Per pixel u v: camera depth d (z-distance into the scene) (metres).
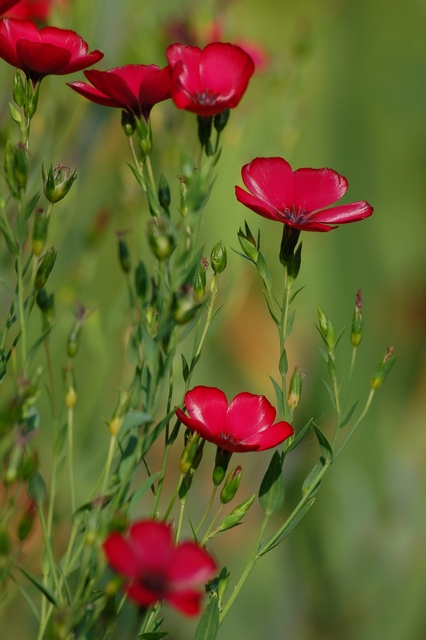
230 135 0.92
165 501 1.00
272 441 0.72
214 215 0.91
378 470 1.22
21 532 0.70
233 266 0.90
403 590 1.15
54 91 0.89
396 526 1.20
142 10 0.94
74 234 0.91
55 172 0.72
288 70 0.95
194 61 0.73
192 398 0.73
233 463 1.12
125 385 0.86
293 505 1.07
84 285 0.91
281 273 1.05
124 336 0.88
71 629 0.69
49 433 0.88
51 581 0.70
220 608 0.73
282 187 0.74
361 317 0.73
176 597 0.67
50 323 0.73
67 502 0.85
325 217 0.74
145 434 0.70
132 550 0.67
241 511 0.72
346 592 1.14
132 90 0.72
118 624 0.73
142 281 0.72
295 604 1.12
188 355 0.88
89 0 0.91
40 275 0.72
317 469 0.73
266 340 1.25
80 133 0.94
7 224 0.71
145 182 0.72
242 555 1.12
